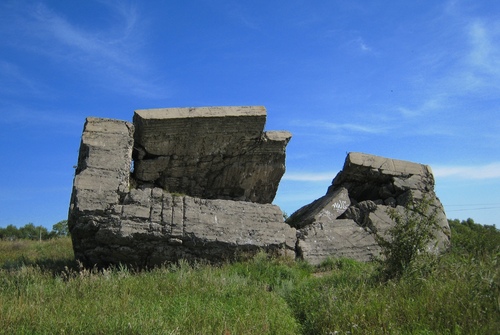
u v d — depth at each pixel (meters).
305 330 7.45
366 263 13.32
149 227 11.98
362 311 7.24
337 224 14.77
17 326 6.61
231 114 14.51
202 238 12.21
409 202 11.80
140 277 10.41
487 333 5.93
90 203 11.97
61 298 8.29
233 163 15.62
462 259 8.79
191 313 7.29
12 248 18.97
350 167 16.31
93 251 12.14
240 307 7.94
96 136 13.13
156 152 14.55
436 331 6.25
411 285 8.40
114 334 6.29
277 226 13.23
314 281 10.51
